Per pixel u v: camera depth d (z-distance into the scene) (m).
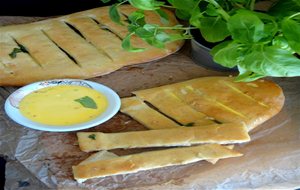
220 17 0.68
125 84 0.74
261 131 0.65
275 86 0.72
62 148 0.62
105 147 0.61
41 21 0.88
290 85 0.74
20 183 0.58
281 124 0.66
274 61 0.60
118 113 0.67
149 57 0.79
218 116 0.66
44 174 0.58
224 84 0.72
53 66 0.76
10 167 0.60
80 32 0.85
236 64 0.66
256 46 0.62
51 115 0.65
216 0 0.71
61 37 0.83
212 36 0.69
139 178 0.58
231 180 0.58
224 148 0.61
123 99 0.70
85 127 0.62
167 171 0.59
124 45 0.68
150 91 0.71
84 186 0.57
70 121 0.64
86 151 0.61
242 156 0.61
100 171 0.57
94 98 0.68
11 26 0.86
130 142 0.61
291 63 0.60
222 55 0.63
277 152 0.62
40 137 0.63
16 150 0.61
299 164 0.60
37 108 0.66
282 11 0.67
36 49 0.79
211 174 0.58
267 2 0.90
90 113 0.65
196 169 0.59
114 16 0.74
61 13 1.08
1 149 0.62
